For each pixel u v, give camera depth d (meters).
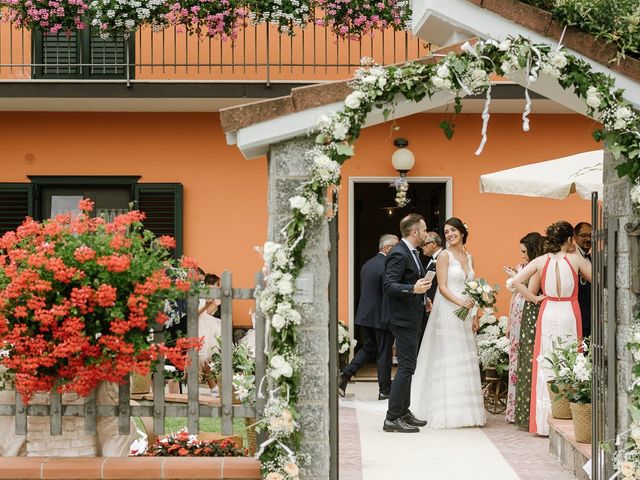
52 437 5.06
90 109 11.35
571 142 11.62
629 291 4.94
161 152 11.55
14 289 4.63
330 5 10.41
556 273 7.94
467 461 7.01
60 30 10.55
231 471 4.88
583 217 11.70
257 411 4.96
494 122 11.65
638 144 4.78
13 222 11.48
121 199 11.70
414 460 7.04
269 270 4.91
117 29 10.38
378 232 14.85
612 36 4.78
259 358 4.97
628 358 4.96
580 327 7.97
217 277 10.52
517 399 8.39
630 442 4.86
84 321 4.72
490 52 4.84
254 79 11.52
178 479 4.89
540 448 7.53
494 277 11.68
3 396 5.16
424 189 13.91
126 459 4.97
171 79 11.25
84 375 4.69
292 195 4.93
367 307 9.99
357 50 11.66
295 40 11.56
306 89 4.84
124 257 4.66
